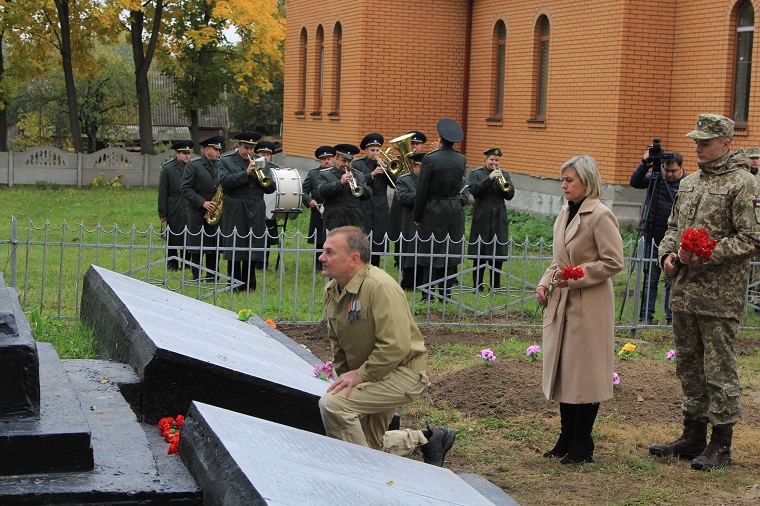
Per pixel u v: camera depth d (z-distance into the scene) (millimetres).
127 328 6484
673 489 6113
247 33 35906
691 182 6730
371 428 5477
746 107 16469
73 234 18844
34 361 4406
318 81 25938
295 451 4410
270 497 3586
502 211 13914
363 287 5113
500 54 22484
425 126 23141
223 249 10961
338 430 5184
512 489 6098
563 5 19547
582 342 6387
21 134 43906
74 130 32344
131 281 8594
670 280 6914
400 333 5078
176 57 36969
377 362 5102
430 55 22969
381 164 14734
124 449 4645
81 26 33219
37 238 17969
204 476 4195
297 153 27188
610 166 18125
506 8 21750
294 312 10938
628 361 8789
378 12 22453
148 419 5672
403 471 4734
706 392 6680
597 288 6414
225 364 5848
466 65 23281
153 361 5633
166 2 32969
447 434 6047
